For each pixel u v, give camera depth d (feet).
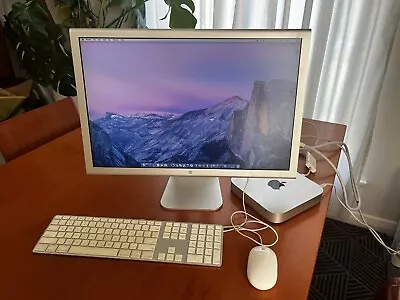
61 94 7.33
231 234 2.88
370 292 5.39
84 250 2.69
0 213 3.09
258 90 2.75
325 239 6.33
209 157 2.97
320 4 5.26
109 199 3.27
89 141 2.95
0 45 7.52
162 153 2.98
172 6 5.65
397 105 5.62
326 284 5.50
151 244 2.73
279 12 5.65
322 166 3.71
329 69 5.69
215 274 2.53
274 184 3.28
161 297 2.37
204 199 3.22
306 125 4.55
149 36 2.62
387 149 5.96
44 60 7.00
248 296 2.37
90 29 2.61
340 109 5.88
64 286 2.44
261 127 2.85
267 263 2.48
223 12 6.05
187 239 2.77
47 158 3.91
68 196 3.31
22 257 2.66
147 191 3.38
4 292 2.39
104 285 2.45
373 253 6.06
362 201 6.50
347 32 5.39
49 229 2.86
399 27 5.18
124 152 2.98
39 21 6.55
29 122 4.41
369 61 5.44
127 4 6.31
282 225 2.96
